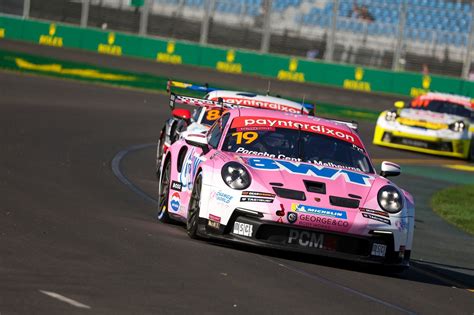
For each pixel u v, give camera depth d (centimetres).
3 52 11006
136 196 4109
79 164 5016
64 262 2230
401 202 2839
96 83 10925
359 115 10694
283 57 13125
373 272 2869
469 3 12850
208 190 2805
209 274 2319
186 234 3023
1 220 2780
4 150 5109
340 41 13238
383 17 13025
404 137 8144
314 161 3031
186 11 14025
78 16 14500
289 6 13462
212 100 4369
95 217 3155
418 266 3297
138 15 14212
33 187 3847
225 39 13838
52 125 6675
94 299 1883
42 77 10606
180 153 3350
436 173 7162
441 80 12444
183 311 1880
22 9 14738
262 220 2714
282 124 3183
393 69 13012
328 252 2733
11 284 1923
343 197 2788
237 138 3098
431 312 2319
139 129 7325
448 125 8144
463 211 5269
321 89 12325
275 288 2270
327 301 2214
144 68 12631
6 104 7625
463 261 3647
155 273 2234
